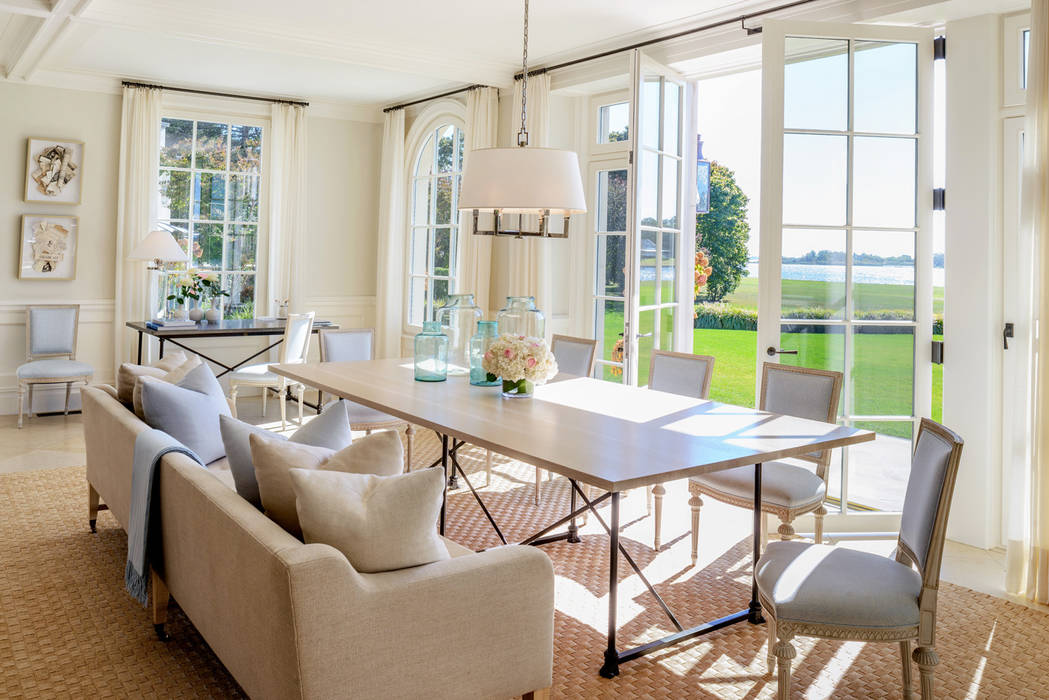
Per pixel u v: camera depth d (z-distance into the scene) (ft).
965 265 13.42
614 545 8.86
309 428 8.88
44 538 12.73
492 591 6.82
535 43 18.13
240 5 15.93
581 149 20.18
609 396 12.27
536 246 19.70
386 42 18.21
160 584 9.39
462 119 22.93
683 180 18.28
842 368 13.82
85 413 13.01
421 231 25.25
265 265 25.48
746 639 9.84
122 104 22.52
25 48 18.29
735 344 43.09
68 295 22.49
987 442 13.26
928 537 7.34
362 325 27.17
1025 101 12.39
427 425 10.09
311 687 5.96
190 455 9.32
